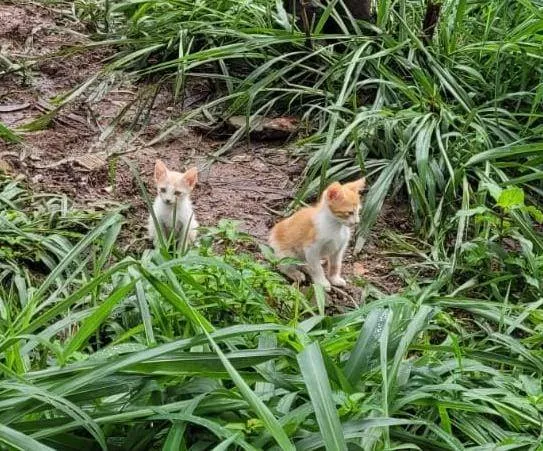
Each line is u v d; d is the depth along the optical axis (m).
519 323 4.29
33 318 3.93
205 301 3.96
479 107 6.42
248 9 7.45
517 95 6.36
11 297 4.23
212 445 2.98
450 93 6.72
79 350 3.69
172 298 3.17
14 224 4.90
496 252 4.99
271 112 6.75
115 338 3.82
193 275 4.03
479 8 7.75
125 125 6.58
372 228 5.52
